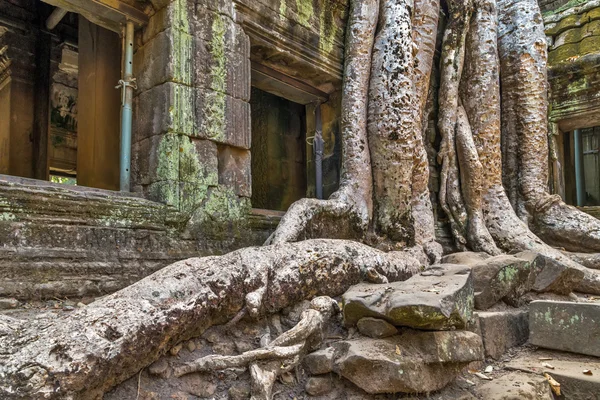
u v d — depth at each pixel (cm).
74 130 1062
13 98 705
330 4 632
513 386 313
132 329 232
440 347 288
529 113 843
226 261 312
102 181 506
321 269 356
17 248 317
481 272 422
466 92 782
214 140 464
